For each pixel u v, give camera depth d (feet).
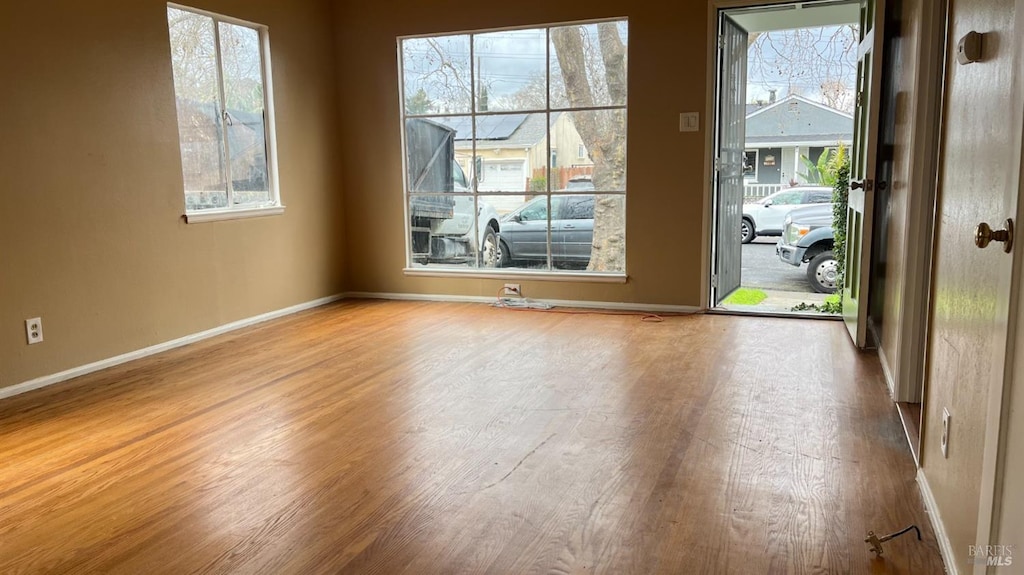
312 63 17.97
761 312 16.24
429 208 19.01
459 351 13.65
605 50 16.75
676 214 16.51
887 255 12.59
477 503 7.53
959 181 6.44
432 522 7.15
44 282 12.01
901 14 12.02
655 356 12.98
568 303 17.83
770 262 28.60
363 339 14.82
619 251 17.43
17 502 7.78
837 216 18.84
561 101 17.33
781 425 9.52
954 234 6.53
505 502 7.54
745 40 18.47
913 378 10.16
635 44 16.20
